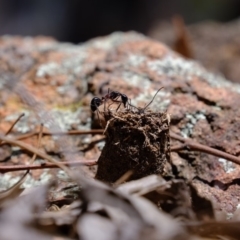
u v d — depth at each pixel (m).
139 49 0.40
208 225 0.24
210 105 0.34
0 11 1.22
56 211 0.26
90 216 0.23
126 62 0.38
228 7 1.21
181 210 0.25
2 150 0.33
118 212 0.23
